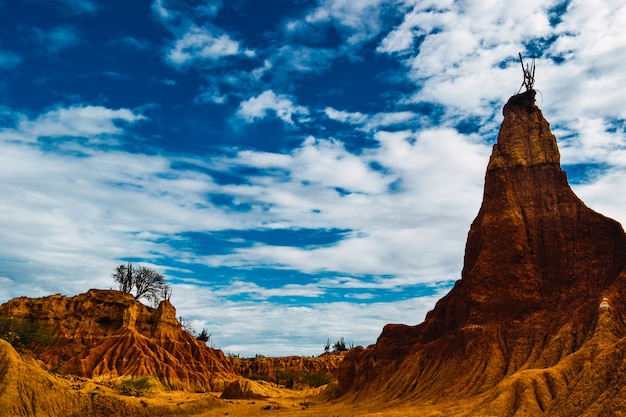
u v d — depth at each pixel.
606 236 79.06
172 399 101.81
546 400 54.06
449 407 63.66
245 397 122.31
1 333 111.69
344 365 111.25
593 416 46.47
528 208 85.06
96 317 148.62
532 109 92.06
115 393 88.62
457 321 86.75
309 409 91.31
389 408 75.31
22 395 64.31
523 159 88.50
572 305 74.50
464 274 92.25
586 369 53.41
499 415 53.78
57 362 128.25
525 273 79.06
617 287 70.25
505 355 73.19
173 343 154.88
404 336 99.62
